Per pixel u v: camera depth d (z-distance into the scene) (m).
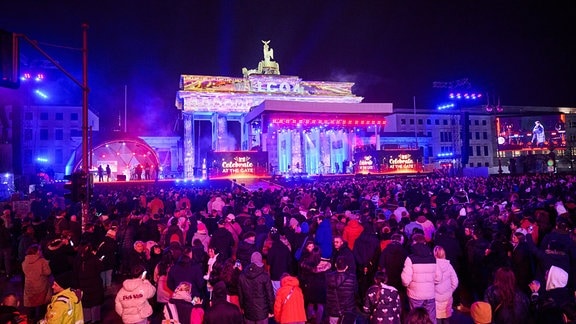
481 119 86.12
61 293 7.01
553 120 69.12
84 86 14.07
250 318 7.53
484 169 53.59
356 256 10.36
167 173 55.44
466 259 11.19
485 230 11.27
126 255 12.88
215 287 6.55
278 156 63.88
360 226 11.34
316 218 11.93
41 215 21.08
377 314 6.51
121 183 38.34
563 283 7.43
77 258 9.73
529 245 8.92
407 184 26.50
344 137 62.28
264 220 12.30
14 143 41.16
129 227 13.17
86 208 13.39
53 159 71.00
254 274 7.57
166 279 8.99
